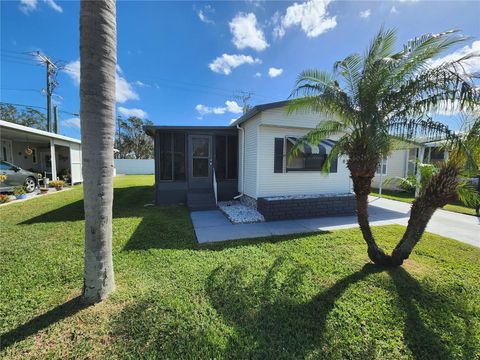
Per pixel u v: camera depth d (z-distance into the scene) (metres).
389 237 6.79
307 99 5.39
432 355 2.63
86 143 3.06
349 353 2.62
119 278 4.08
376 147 4.34
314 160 10.50
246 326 2.99
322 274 4.38
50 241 5.94
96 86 2.99
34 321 2.97
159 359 2.48
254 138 9.90
